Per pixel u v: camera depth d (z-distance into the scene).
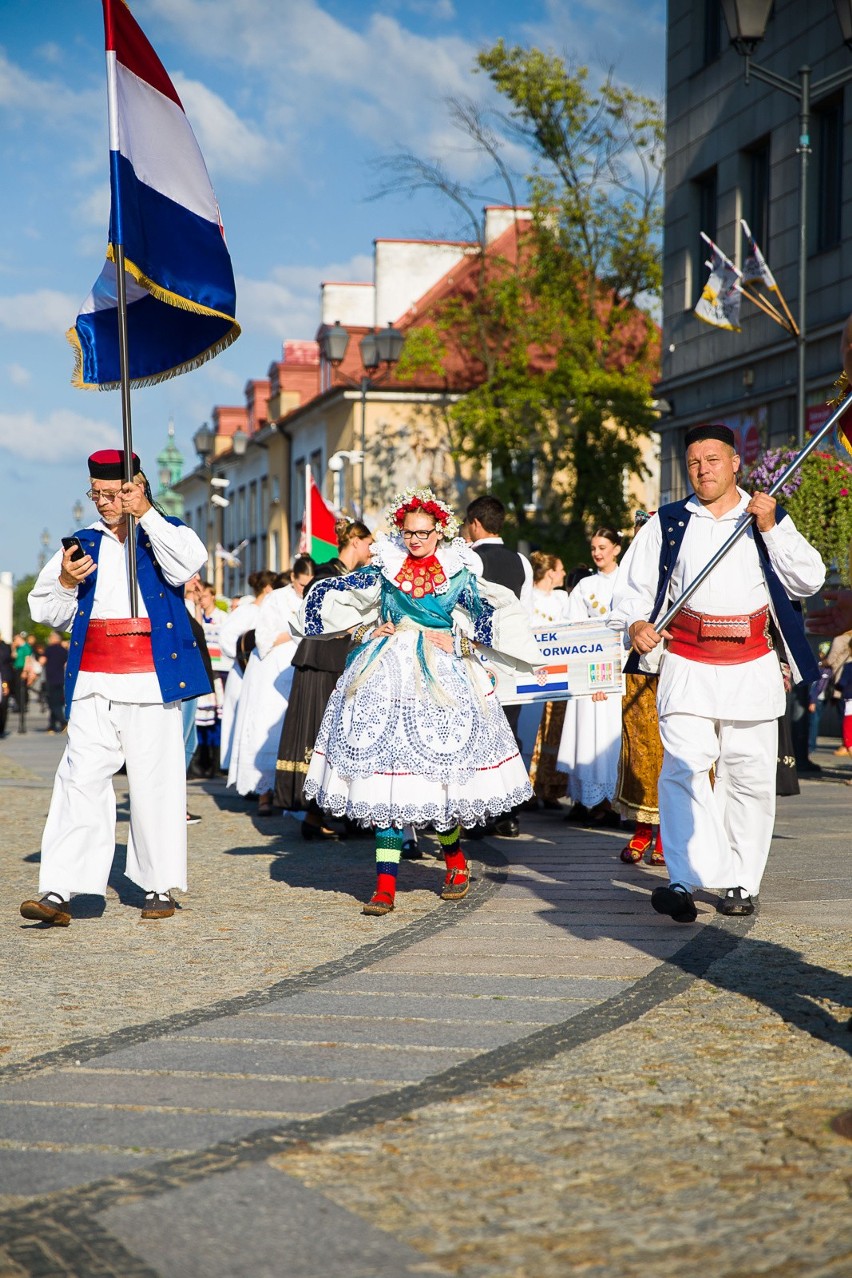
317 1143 3.39
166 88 7.00
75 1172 3.23
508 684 7.16
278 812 11.34
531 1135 3.43
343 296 42.19
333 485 40.06
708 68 23.62
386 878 6.63
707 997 4.75
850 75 15.35
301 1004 4.80
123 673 6.44
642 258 34.06
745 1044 4.18
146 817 6.52
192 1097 3.79
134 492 6.34
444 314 36.22
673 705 6.27
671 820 6.23
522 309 34.78
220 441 56.22
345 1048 4.25
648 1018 4.51
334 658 9.47
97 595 6.49
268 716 11.08
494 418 34.50
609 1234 2.84
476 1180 3.14
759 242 22.58
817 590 6.19
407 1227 2.90
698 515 6.33
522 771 6.89
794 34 21.08
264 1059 4.14
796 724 14.55
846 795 12.07
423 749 6.55
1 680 27.53
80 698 6.46
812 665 6.22
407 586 6.76
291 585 11.11
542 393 34.28
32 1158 3.33
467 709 6.67
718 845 6.17
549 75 32.88
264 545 49.94
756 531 6.23
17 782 14.66
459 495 38.31
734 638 6.23
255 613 13.26
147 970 5.40
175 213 6.97
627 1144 3.35
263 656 11.10
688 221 24.36
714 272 18.11
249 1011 4.71
